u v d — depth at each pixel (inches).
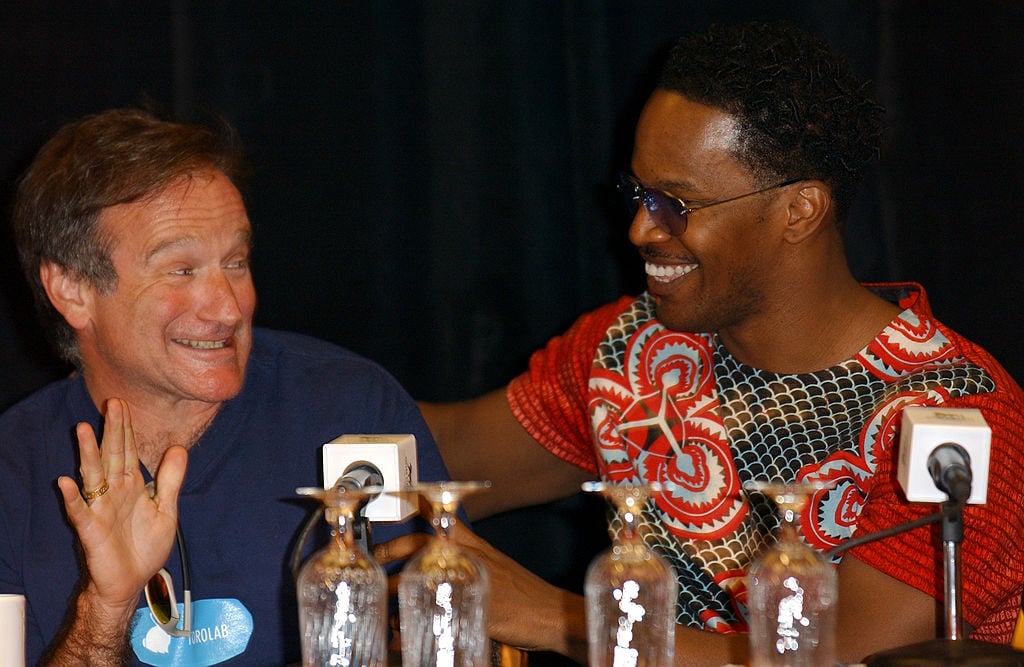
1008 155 200.7
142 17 213.2
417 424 154.4
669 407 170.7
